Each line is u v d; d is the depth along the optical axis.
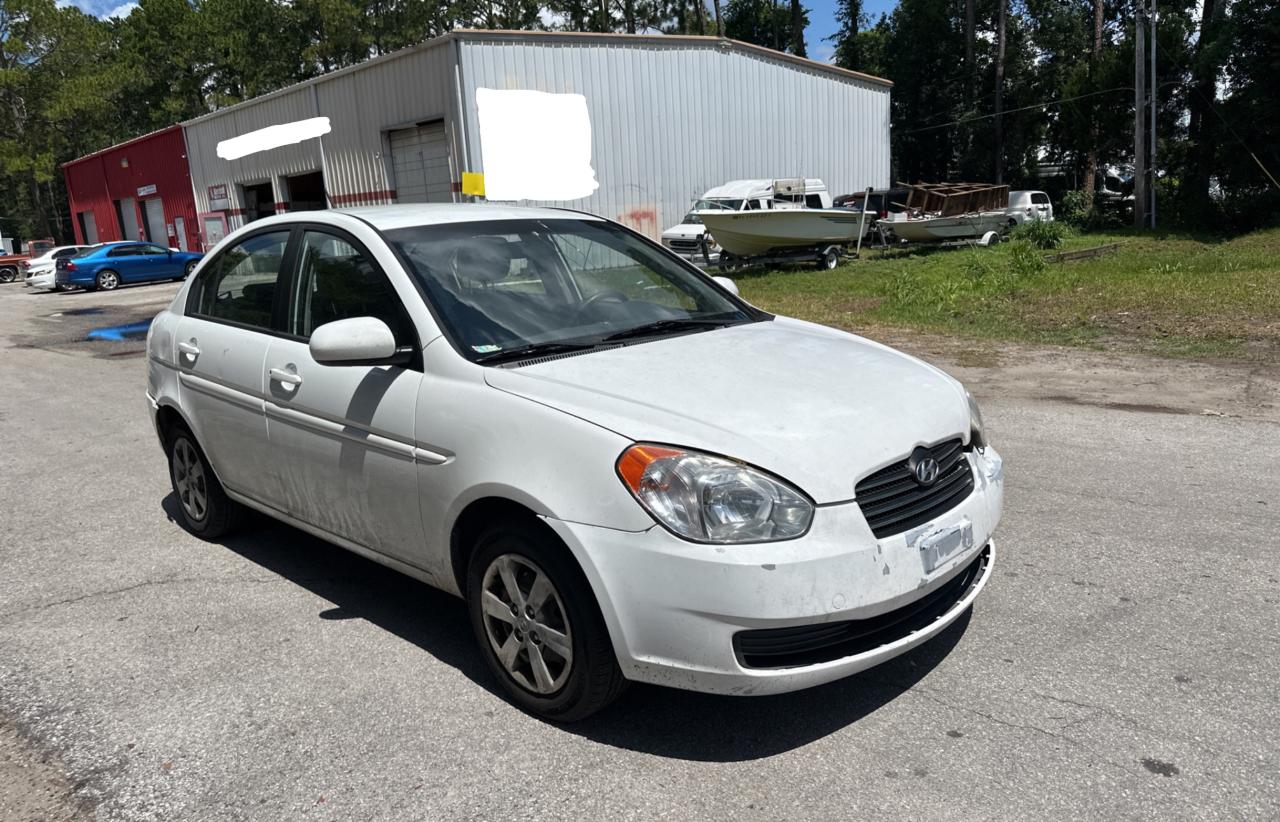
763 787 2.60
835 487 2.61
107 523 5.24
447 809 2.55
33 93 51.97
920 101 42.81
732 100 23.41
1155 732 2.78
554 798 2.59
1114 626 3.46
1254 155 26.86
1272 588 3.73
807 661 2.63
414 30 44.06
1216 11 30.39
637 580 2.60
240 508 4.79
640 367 3.12
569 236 4.07
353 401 3.46
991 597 3.76
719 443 2.64
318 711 3.11
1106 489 5.09
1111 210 30.81
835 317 12.72
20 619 3.95
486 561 3.06
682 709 3.06
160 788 2.71
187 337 4.55
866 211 24.08
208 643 3.65
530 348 3.29
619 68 21.02
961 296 13.61
